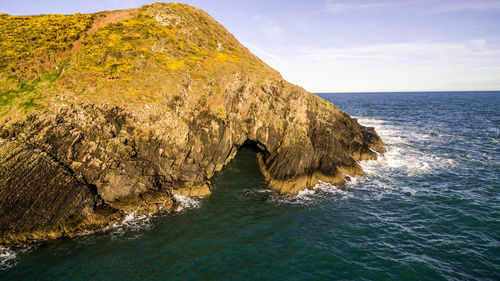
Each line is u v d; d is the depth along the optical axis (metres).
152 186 24.73
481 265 17.36
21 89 25.19
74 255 17.62
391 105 137.75
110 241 19.16
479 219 22.92
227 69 36.62
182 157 26.84
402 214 24.14
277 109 33.94
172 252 18.28
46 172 20.14
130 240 19.33
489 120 76.88
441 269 17.08
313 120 35.09
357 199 27.02
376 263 17.78
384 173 33.91
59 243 18.75
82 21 36.53
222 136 30.52
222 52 42.16
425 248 19.27
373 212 24.53
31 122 21.95
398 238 20.56
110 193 22.70
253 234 20.75
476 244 19.58
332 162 32.41
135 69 30.95
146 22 39.84
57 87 25.89
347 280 16.30
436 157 40.19
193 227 21.25
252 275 16.53
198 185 26.86
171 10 43.50
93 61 30.47
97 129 23.80
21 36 30.67
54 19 35.59
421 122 74.81
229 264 17.39
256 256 18.30
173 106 28.70
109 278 15.77
